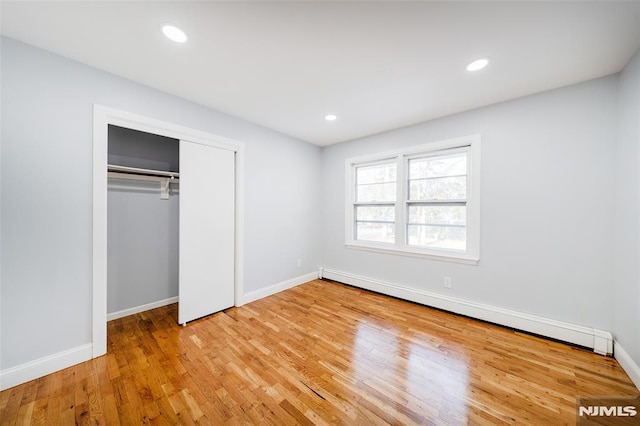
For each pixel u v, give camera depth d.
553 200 2.19
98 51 1.72
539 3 1.27
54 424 1.31
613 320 1.93
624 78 1.81
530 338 2.20
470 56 1.74
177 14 1.38
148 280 2.88
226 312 2.79
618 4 1.26
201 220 2.63
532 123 2.29
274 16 1.39
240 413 1.39
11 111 1.58
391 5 1.31
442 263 2.87
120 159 2.70
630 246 1.70
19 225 1.61
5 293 1.57
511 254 2.40
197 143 2.58
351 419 1.34
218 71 1.97
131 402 1.46
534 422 1.32
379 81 2.10
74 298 1.82
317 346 2.08
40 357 1.68
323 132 3.46
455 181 2.85
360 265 3.71
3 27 1.48
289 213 3.63
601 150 1.98
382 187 3.55
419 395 1.52
